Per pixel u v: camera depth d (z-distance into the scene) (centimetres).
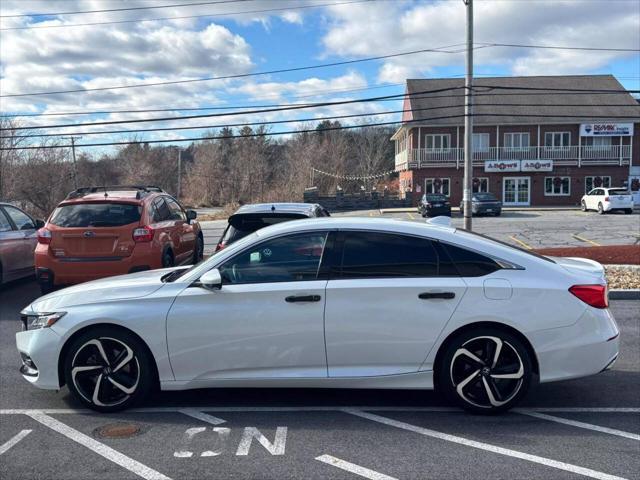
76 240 914
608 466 394
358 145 7925
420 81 4781
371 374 478
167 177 7875
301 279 485
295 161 6225
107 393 496
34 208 4253
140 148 7800
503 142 4547
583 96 4603
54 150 4497
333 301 475
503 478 378
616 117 4400
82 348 489
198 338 481
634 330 794
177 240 1084
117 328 488
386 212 4019
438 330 472
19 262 1086
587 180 4503
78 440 444
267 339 479
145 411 501
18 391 561
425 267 484
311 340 477
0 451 426
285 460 406
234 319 479
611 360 482
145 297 489
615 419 481
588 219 3084
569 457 408
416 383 479
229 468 395
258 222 828
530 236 2227
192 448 427
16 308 966
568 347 471
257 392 548
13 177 4025
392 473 386
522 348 472
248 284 486
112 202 941
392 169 7612
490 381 477
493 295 472
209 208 6278
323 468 394
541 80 4738
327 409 504
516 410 501
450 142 4531
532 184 4531
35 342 495
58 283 921
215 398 532
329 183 6103
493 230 2506
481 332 472
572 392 549
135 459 410
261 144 6881
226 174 6888
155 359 484
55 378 493
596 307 481
